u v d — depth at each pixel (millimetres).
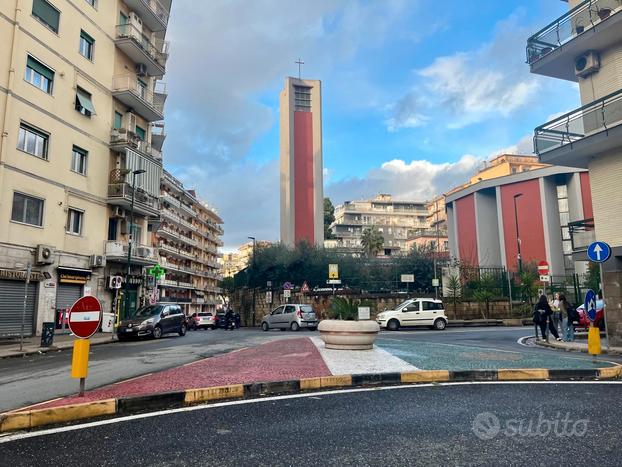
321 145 57562
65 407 5543
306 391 7148
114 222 27828
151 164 30172
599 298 16562
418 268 38594
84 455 4195
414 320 26844
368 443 4402
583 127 15289
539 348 14164
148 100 31125
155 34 33625
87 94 25234
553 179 57844
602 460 3873
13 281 19484
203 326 44906
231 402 6359
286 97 58094
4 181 19141
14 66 19766
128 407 5996
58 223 22266
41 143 21641
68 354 14359
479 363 9094
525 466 3756
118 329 19922
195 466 3865
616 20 14523
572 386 7273
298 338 15961
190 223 82062
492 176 78500
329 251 42031
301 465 3842
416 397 6512
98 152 25828
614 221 15102
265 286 42688
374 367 8570
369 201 105688
